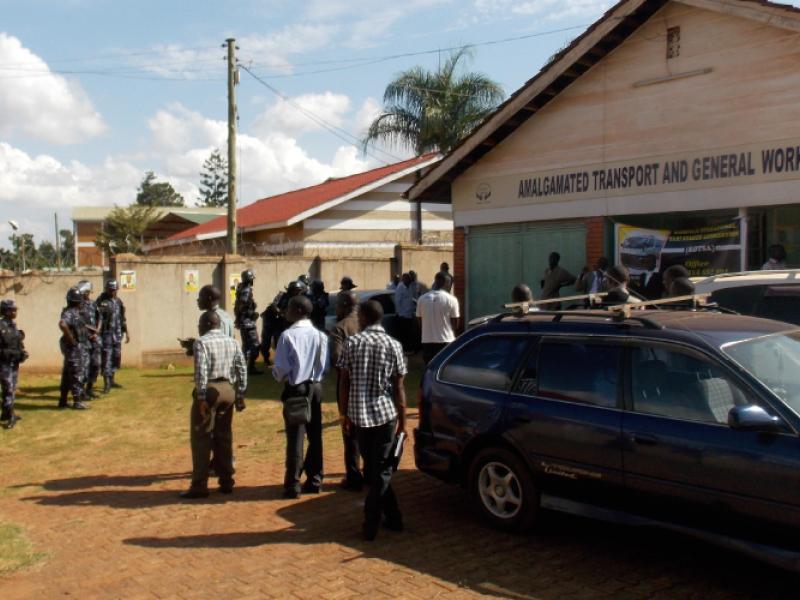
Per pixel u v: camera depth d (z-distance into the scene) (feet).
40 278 52.42
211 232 88.58
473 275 49.01
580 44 39.88
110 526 21.70
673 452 16.14
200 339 23.90
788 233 34.83
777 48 34.22
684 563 17.57
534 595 16.08
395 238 86.22
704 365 16.46
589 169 41.98
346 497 23.63
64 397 40.32
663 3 37.83
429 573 17.44
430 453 21.03
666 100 38.45
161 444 32.22
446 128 85.10
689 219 38.22
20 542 20.43
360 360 19.70
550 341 19.21
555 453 18.24
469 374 20.65
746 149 35.45
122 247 135.85
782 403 15.14
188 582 17.49
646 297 39.68
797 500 14.35
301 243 80.23
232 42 69.72
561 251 43.98
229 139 70.08
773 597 15.71
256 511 22.56
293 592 16.71
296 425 23.44
